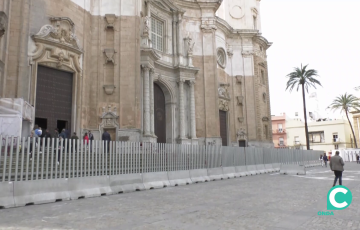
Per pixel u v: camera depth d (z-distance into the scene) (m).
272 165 29.53
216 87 35.19
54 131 20.59
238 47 43.47
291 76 47.97
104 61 24.16
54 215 8.16
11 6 18.50
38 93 19.94
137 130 23.64
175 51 33.56
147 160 15.64
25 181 9.97
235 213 8.42
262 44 45.75
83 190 11.69
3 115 15.22
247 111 42.19
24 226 6.90
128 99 23.89
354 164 48.16
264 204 9.98
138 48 24.83
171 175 16.39
